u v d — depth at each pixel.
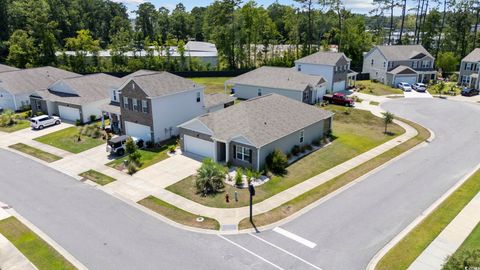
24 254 18.80
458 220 21.47
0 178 28.53
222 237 20.31
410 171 29.42
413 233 20.25
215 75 79.81
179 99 38.53
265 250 19.02
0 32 81.38
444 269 14.23
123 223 21.84
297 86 50.81
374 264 17.72
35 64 74.31
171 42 84.31
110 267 17.80
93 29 116.56
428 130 40.91
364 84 69.25
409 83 67.62
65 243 19.78
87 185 27.25
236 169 29.81
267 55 95.12
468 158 32.09
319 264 17.81
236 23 82.56
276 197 25.06
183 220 22.19
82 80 48.34
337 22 90.19
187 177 28.47
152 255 18.70
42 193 25.92
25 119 46.03
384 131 40.72
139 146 35.50
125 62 80.50
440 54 77.69
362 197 24.92
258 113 32.97
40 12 76.00
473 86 64.19
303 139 34.59
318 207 23.58
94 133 38.75
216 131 31.19
